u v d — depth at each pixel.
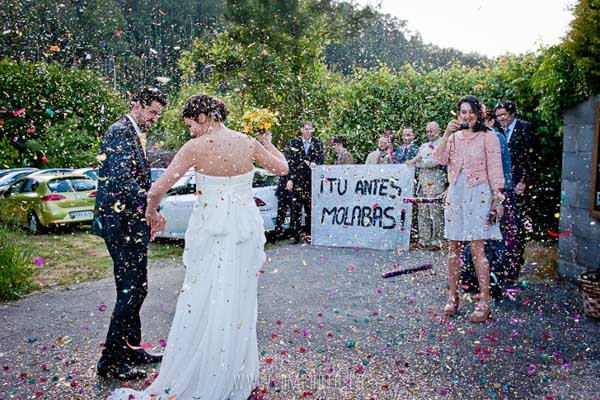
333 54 22.33
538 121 7.39
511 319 4.05
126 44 19.30
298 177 8.08
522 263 5.39
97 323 4.40
